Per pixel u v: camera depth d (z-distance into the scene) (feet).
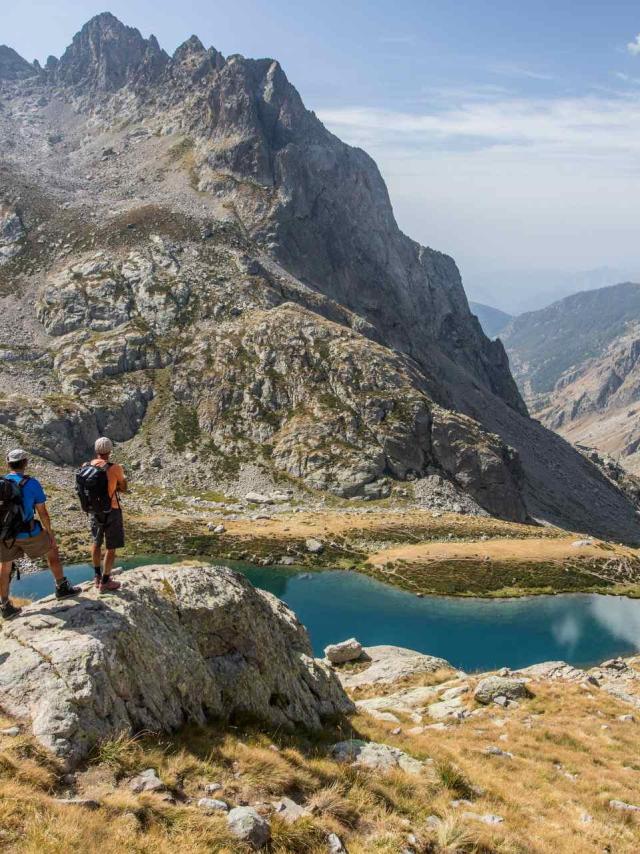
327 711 70.85
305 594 301.63
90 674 43.45
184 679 52.21
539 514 615.57
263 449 535.19
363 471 503.20
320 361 593.83
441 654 232.94
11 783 34.12
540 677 135.13
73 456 503.61
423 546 372.79
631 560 362.12
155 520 401.29
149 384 583.58
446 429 554.46
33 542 49.96
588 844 51.08
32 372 577.43
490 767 69.97
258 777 45.11
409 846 42.34
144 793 37.93
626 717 104.42
